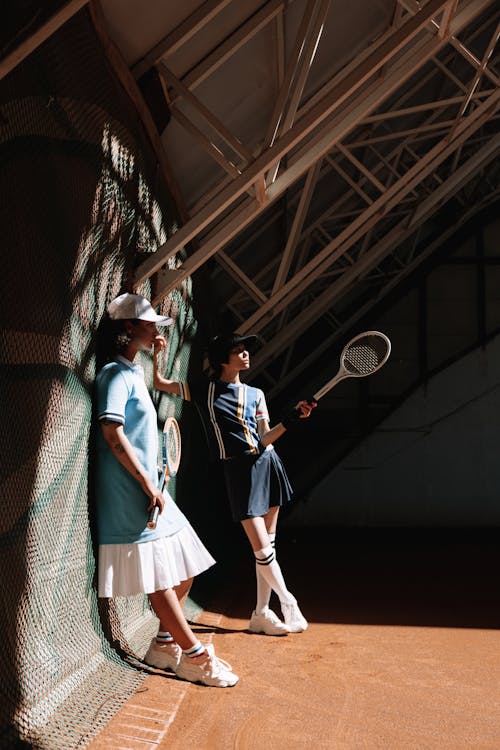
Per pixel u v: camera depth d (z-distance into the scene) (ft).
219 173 16.44
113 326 9.87
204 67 12.47
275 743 7.86
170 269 13.29
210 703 9.05
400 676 10.21
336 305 29.66
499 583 17.89
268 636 12.58
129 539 9.18
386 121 20.22
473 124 19.88
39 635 7.77
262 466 12.98
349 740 7.97
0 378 6.93
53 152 8.21
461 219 29.14
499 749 7.75
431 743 7.89
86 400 9.15
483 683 9.91
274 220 19.33
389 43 10.43
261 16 12.12
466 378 30.86
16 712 7.13
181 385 12.59
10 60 6.43
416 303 31.27
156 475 9.49
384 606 15.12
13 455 7.15
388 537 27.43
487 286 31.32
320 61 14.98
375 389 30.99
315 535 28.27
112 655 9.86
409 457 30.73
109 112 10.19
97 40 9.75
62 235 8.39
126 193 11.08
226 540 22.27
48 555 7.98
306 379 31.12
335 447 30.89
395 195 19.83
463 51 17.70
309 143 14.10
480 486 30.48
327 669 10.54
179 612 9.64
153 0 10.43
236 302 22.44
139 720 8.24
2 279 6.99
